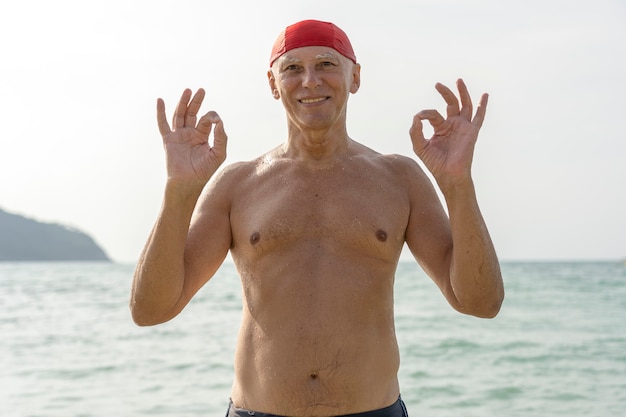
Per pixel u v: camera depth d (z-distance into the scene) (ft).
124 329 56.44
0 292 108.37
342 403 10.57
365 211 11.18
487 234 10.52
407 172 11.76
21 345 48.65
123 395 33.22
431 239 11.34
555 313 62.44
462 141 10.48
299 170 11.55
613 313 62.39
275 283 10.99
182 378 36.83
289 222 11.14
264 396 10.79
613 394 33.04
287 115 11.65
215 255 11.44
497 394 33.32
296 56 11.13
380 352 10.86
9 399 32.63
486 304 10.63
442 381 35.86
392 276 11.34
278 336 10.80
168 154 10.60
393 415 10.88
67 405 31.40
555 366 39.17
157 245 10.50
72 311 74.28
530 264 236.84
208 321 59.72
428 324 54.90
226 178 11.91
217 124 10.66
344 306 10.79
